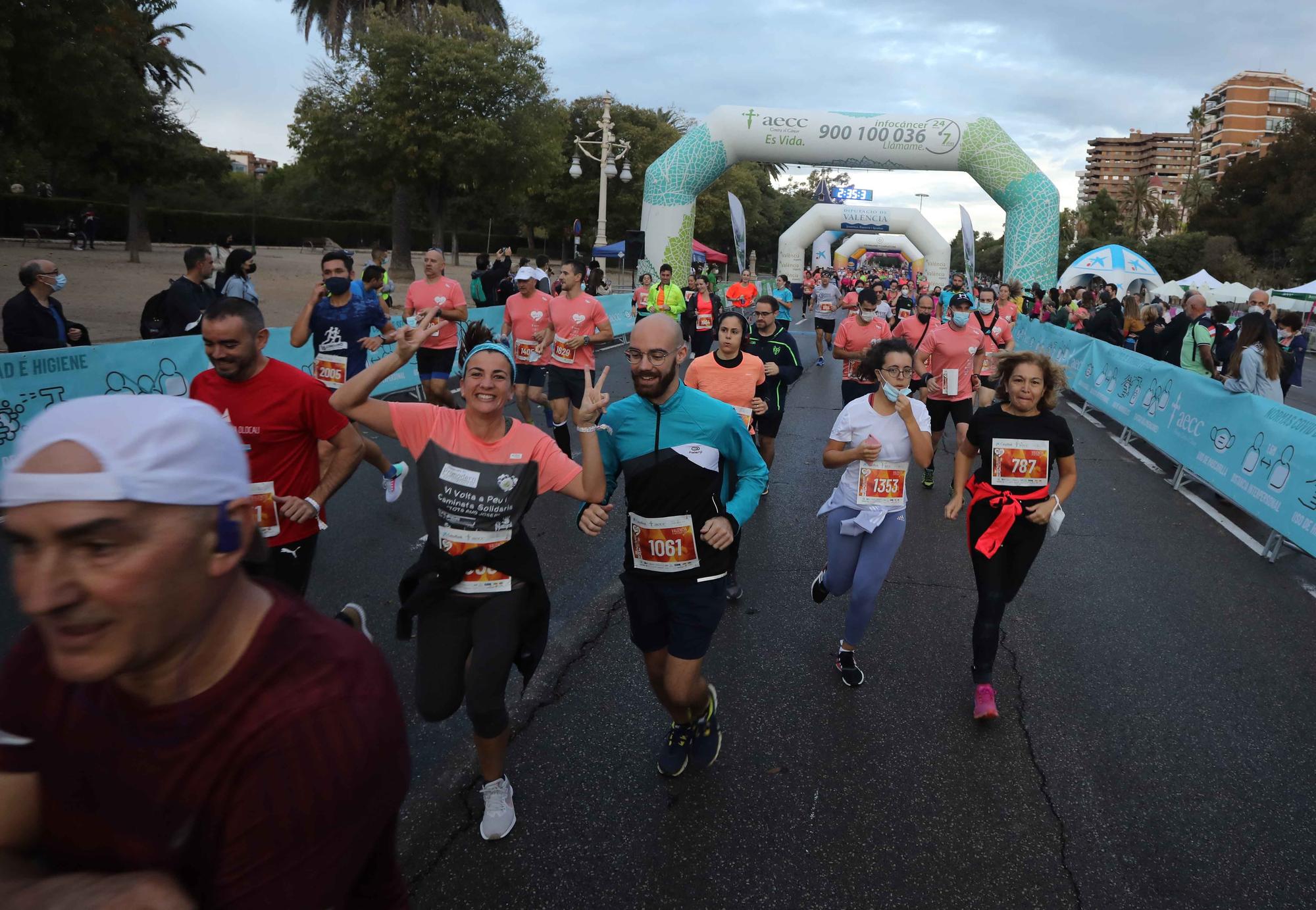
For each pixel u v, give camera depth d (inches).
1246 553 248.5
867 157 888.9
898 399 146.9
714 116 902.4
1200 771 133.4
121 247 1393.9
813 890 104.2
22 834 42.7
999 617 147.0
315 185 2458.2
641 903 101.1
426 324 112.2
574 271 316.5
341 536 230.8
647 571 117.4
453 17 1066.1
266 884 39.2
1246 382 296.7
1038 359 147.4
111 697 39.9
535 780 125.5
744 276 596.7
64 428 33.9
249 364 122.8
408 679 155.0
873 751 136.0
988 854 112.0
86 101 553.6
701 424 115.3
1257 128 5137.8
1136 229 3250.5
